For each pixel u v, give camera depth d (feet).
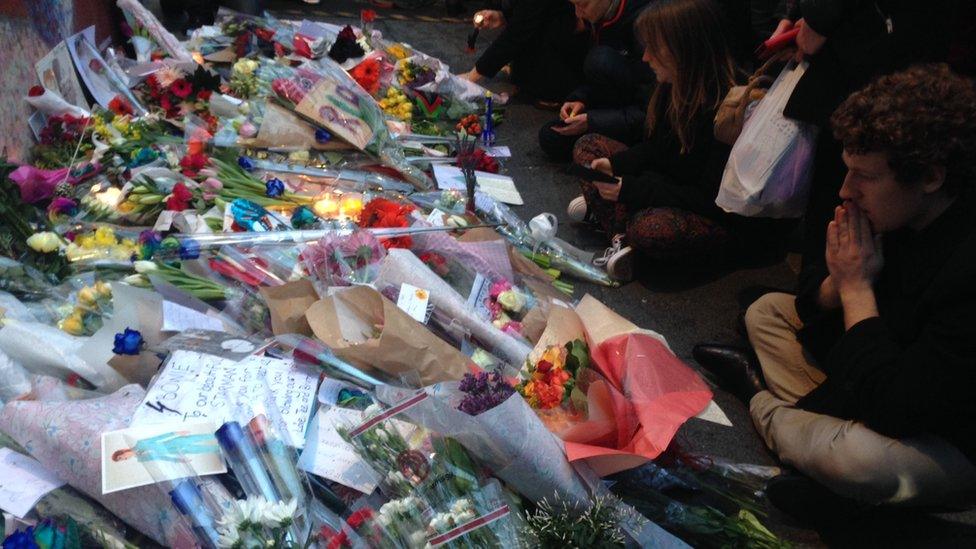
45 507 6.23
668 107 11.05
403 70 14.49
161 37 14.26
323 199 10.98
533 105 16.67
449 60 18.45
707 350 9.78
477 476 6.74
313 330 7.68
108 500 6.17
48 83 11.91
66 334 7.59
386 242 9.55
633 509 6.81
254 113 12.35
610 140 12.79
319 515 6.46
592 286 11.39
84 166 10.84
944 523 8.07
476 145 14.38
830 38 9.32
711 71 10.41
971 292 6.48
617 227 11.94
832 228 7.40
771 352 9.09
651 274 11.74
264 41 14.73
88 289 8.29
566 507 6.61
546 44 15.81
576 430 6.91
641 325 10.75
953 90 6.50
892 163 6.64
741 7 14.16
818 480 7.69
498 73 17.76
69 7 12.88
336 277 8.88
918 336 7.09
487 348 8.30
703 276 11.76
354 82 13.24
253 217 9.93
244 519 5.65
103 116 11.85
